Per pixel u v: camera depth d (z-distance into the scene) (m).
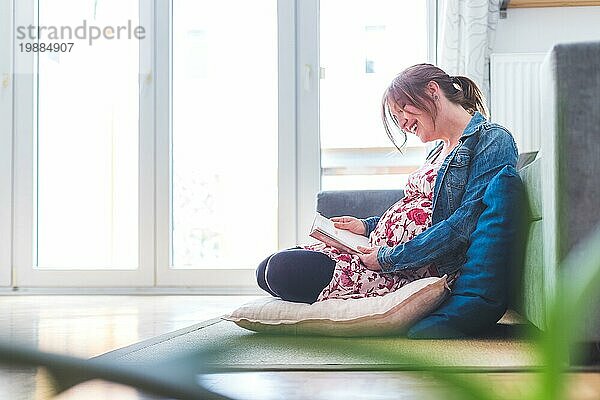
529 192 1.95
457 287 2.02
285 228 4.20
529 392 0.19
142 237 4.30
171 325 2.69
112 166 4.43
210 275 4.27
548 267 1.64
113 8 4.43
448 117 2.22
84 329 2.56
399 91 2.25
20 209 4.36
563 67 1.57
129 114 4.41
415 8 4.17
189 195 4.39
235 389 1.35
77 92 4.49
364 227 2.44
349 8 4.21
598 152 1.56
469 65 3.72
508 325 2.30
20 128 4.36
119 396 1.30
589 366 1.51
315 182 4.18
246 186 4.36
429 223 2.13
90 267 4.35
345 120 4.22
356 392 1.31
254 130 4.35
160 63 4.32
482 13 3.73
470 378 0.20
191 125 4.38
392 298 2.00
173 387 0.21
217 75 4.36
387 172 4.20
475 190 2.05
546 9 3.88
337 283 2.10
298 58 4.20
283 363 1.62
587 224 1.56
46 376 0.19
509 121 3.73
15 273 4.35
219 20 4.36
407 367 0.21
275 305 2.09
